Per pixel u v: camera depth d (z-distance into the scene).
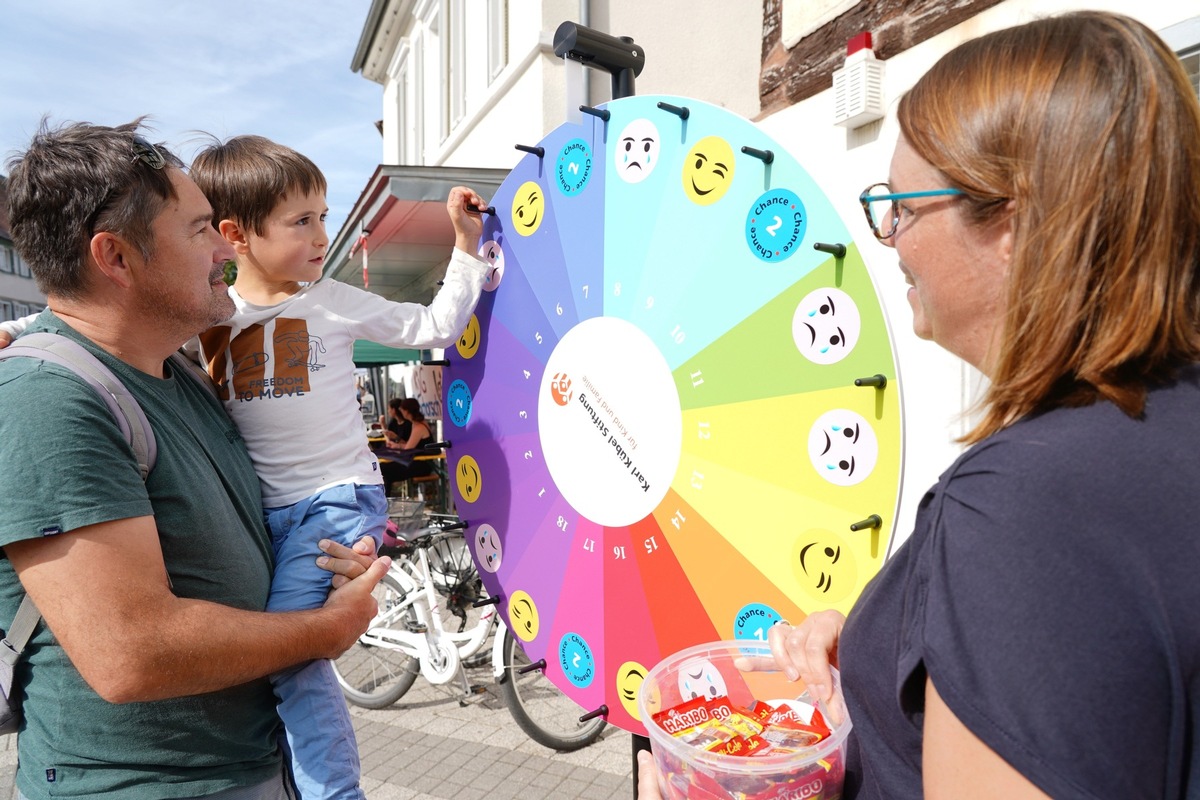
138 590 1.18
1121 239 0.63
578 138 1.53
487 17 7.72
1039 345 0.66
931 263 0.79
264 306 1.91
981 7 2.82
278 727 1.58
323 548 1.68
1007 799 0.57
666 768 1.04
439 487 9.66
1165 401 0.64
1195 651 0.55
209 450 1.48
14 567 1.18
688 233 1.33
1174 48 2.46
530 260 1.66
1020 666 0.57
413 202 4.54
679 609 1.38
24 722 1.31
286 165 1.91
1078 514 0.58
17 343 1.28
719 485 1.30
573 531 1.57
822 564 1.16
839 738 0.98
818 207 1.12
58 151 1.30
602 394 1.50
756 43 5.59
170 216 1.36
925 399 3.18
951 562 0.63
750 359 1.24
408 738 4.01
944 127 0.73
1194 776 0.57
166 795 1.29
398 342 1.88
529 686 4.17
